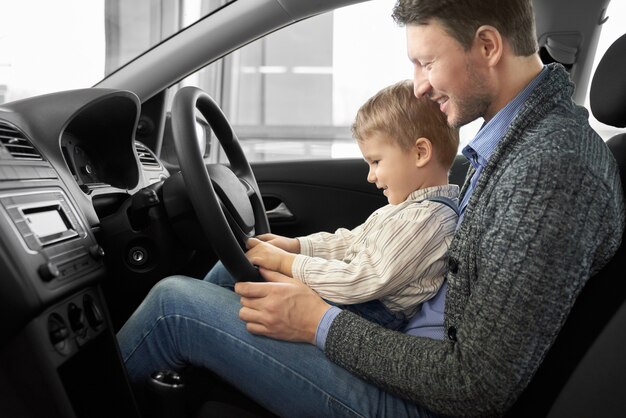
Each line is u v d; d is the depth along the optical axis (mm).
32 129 867
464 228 714
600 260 672
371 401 756
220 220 824
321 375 771
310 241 1089
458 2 688
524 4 707
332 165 1552
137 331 845
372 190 1531
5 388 709
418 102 931
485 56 706
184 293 823
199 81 4250
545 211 621
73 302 760
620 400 643
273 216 1548
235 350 795
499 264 639
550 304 616
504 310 628
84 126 1037
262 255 896
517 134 696
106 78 1272
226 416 838
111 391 838
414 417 750
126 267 915
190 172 824
